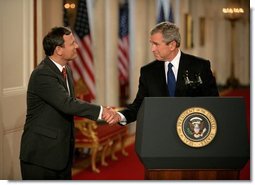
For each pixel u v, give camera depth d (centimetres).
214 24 1864
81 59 786
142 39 1052
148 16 1096
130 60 1059
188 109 248
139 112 266
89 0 913
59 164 369
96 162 743
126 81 1048
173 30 332
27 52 511
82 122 667
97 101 927
